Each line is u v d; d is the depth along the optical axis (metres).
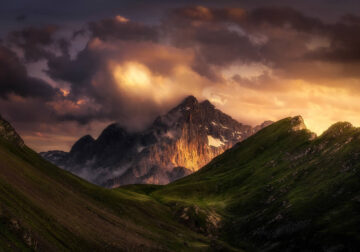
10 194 115.19
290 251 174.25
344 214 176.88
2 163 147.88
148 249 151.38
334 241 160.12
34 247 92.69
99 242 130.12
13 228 93.19
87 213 161.50
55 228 115.25
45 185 160.88
